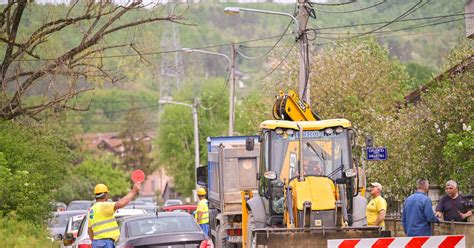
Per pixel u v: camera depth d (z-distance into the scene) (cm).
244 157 5456
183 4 6644
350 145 4059
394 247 3219
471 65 6234
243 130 13212
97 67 6612
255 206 4097
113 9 6481
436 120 5934
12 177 5753
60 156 7888
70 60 6575
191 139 17650
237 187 5441
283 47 10256
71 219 5441
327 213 3734
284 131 4050
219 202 5547
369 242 3206
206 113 17650
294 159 4034
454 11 8281
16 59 6719
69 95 6619
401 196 6406
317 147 4038
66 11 6544
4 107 6694
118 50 7194
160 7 6575
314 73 9138
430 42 16625
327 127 4044
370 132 7531
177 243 3669
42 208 6116
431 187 5944
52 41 6788
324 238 3616
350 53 9294
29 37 6688
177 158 17700
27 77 7062
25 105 6912
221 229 5400
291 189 3844
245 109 11600
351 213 4003
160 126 18400
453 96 5816
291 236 3606
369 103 8762
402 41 16062
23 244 4728
